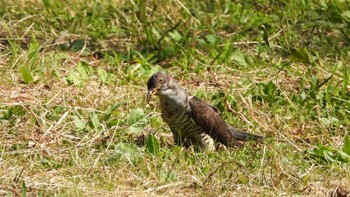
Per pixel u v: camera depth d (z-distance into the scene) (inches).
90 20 712.4
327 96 554.6
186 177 445.1
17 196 419.5
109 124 510.9
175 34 668.7
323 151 477.4
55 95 553.6
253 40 679.7
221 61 629.6
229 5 749.3
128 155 463.2
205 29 707.4
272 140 497.4
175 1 733.3
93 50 654.5
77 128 506.3
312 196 431.2
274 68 621.9
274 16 724.0
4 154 467.8
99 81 588.4
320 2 745.0
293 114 542.3
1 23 686.5
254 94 569.3
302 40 673.6
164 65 631.2
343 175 454.0
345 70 565.6
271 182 442.6
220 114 538.9
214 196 426.9
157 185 435.8
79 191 419.5
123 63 631.8
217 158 473.7
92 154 472.7
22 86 573.0
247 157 476.7
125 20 706.2
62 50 651.5
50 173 445.4
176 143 498.3
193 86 595.2
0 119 515.8
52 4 748.6
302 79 580.4
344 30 705.6
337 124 530.0
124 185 435.2
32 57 593.9
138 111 514.9
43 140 494.9
